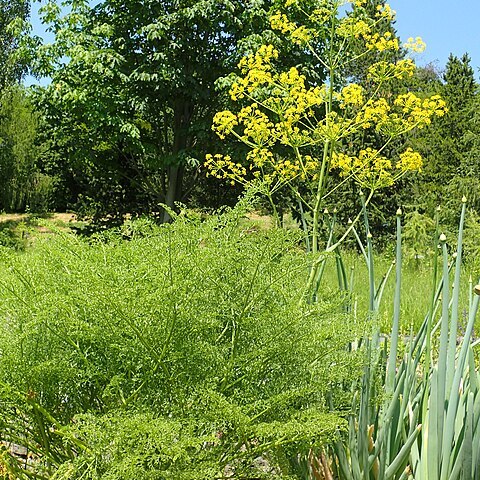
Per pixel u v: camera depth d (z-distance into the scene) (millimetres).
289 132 4156
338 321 2320
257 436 2141
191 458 2023
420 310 7441
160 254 2232
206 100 15281
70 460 2178
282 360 2244
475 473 1868
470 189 18953
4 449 2396
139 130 14766
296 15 13500
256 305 2328
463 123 27641
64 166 16969
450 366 1975
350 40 4328
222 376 2189
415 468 2074
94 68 14164
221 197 15812
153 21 14719
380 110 4047
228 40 15234
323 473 2285
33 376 2203
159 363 2117
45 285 2326
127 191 16609
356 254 12375
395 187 19453
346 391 2365
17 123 28859
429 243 13586
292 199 13289
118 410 2053
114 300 2074
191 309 2152
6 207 27969
